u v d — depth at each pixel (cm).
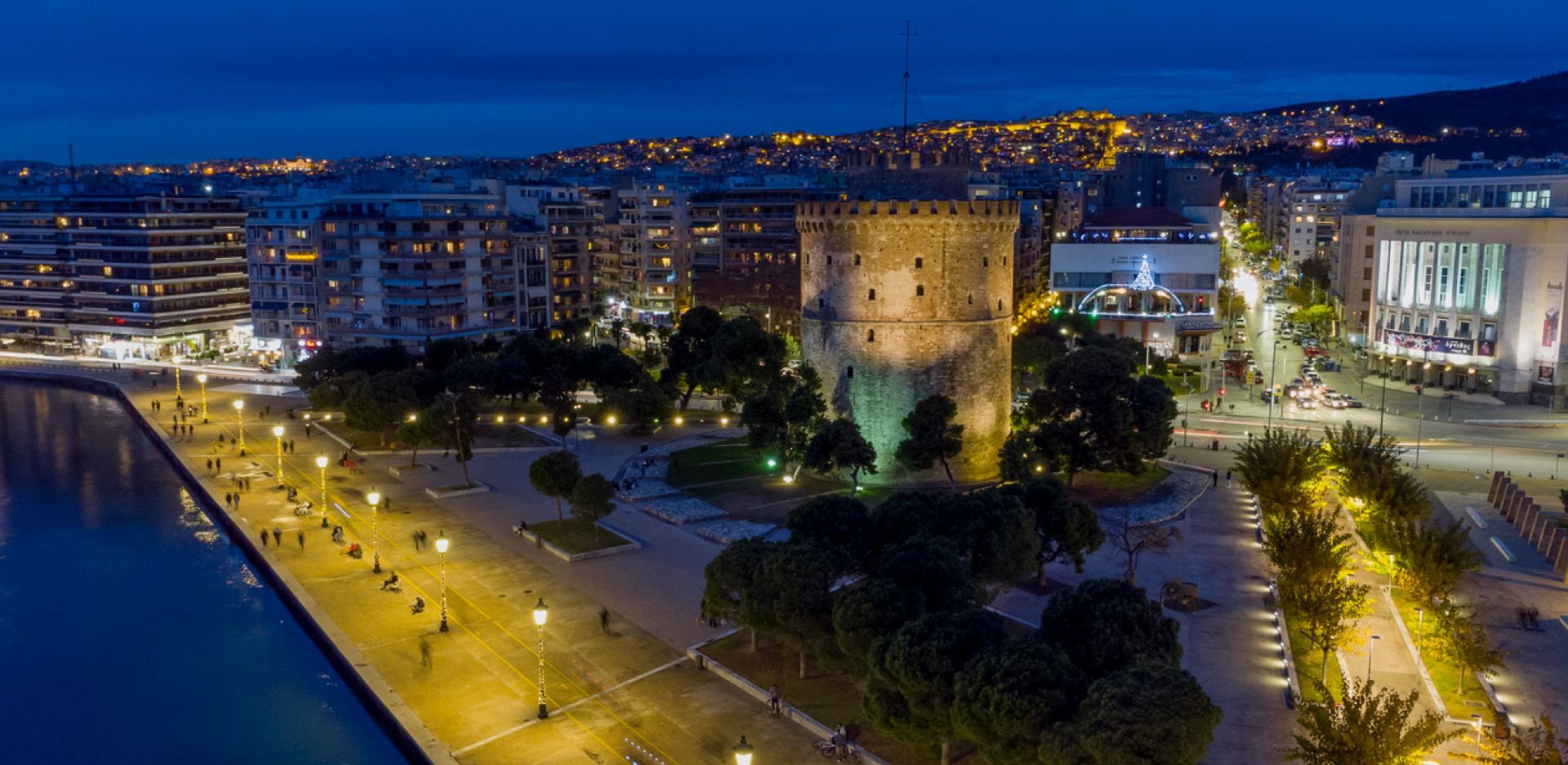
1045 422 10100
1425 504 8275
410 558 8469
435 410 10950
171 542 9831
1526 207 15438
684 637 6825
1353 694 5859
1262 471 8638
